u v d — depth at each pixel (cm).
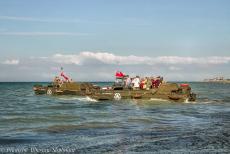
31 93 7481
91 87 5059
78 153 1582
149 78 4512
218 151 1625
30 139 1864
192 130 2192
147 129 2223
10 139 1858
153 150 1638
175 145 1742
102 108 3653
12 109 3509
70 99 4966
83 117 2794
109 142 1803
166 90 4394
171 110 3512
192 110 3541
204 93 8038
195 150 1641
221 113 3250
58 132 2078
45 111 3306
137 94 4466
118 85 4588
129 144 1759
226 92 8744
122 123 2478
